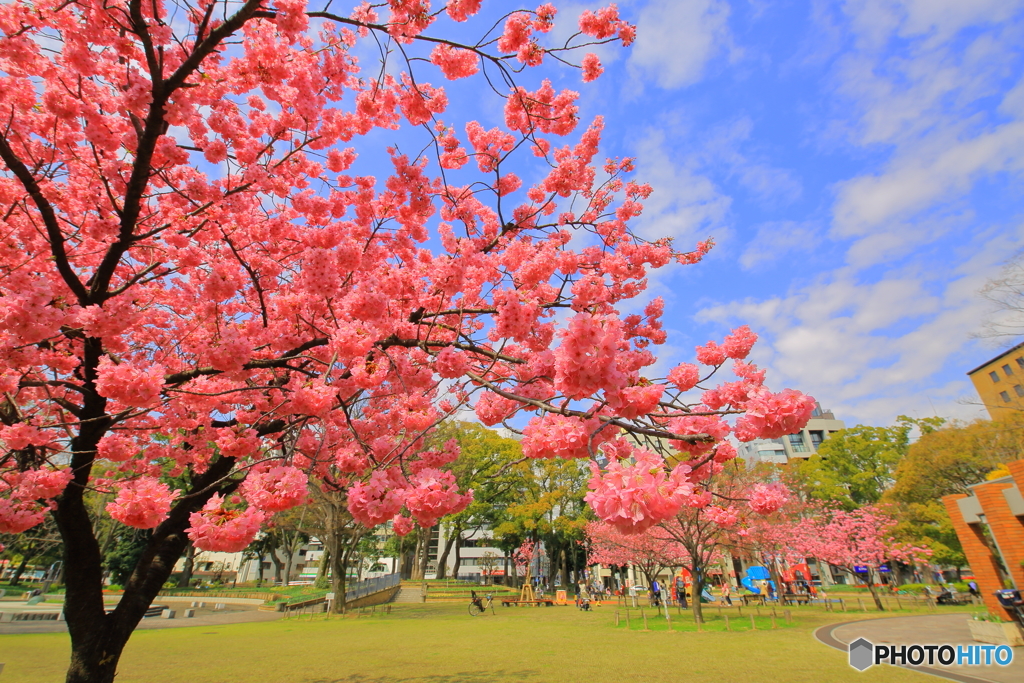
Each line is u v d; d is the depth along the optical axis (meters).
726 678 7.68
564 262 5.76
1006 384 33.56
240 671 8.69
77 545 4.61
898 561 30.00
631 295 6.76
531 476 29.11
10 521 3.88
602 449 3.31
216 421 5.28
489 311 4.49
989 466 21.59
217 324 4.24
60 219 5.06
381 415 5.40
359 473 4.62
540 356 3.09
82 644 4.43
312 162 5.42
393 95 5.05
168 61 4.41
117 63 4.48
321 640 12.95
